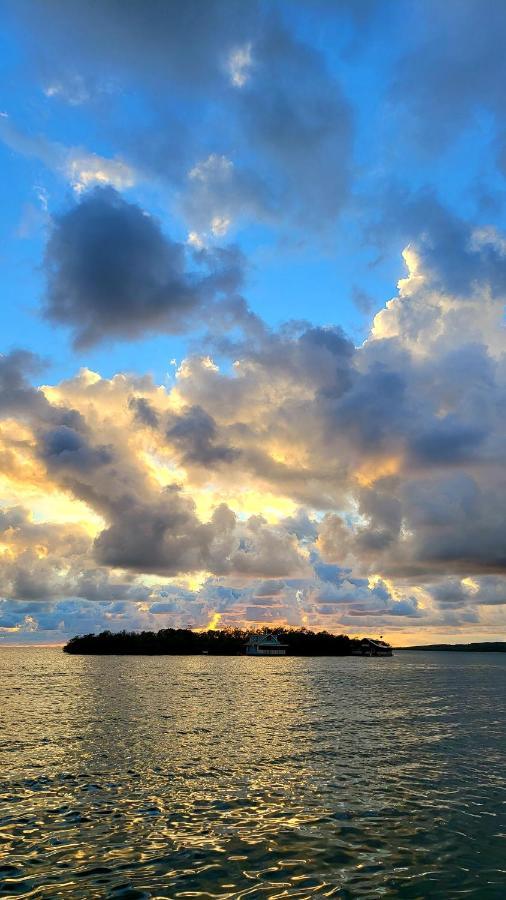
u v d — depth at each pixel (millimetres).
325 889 12758
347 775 23250
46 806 18797
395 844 15477
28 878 13305
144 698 55844
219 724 37812
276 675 106062
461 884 13062
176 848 15156
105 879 13250
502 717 43000
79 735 32625
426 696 62375
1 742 30297
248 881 13164
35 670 114875
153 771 23734
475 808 18641
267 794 20281
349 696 62031
